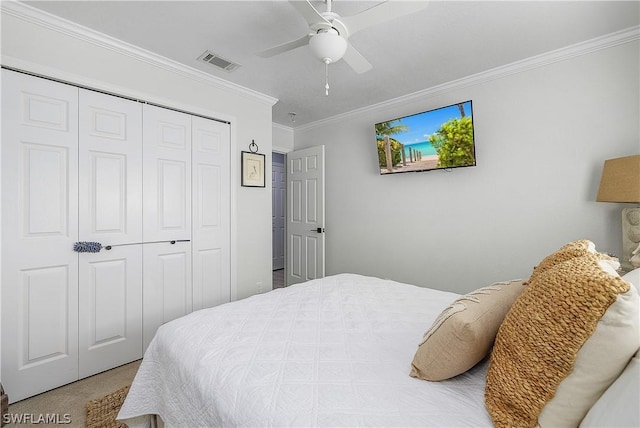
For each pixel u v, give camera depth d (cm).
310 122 420
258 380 96
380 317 147
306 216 410
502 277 262
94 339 211
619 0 172
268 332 130
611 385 63
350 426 76
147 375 133
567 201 229
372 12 139
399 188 334
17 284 180
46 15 184
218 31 204
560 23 195
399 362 107
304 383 94
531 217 246
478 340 86
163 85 246
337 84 292
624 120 205
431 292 189
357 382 94
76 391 191
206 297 278
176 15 187
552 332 69
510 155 256
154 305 243
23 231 183
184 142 262
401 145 310
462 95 283
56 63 193
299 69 260
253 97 314
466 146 263
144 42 218
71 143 201
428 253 311
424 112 286
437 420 77
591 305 64
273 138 423
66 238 198
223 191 292
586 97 219
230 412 88
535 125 242
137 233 233
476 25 197
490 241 269
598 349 63
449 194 295
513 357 76
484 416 79
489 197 269
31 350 185
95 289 211
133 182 230
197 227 272
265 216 331
